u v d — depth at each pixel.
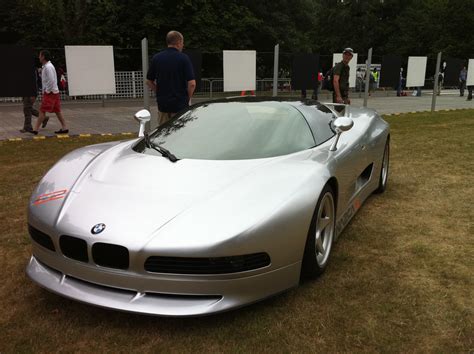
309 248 2.70
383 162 4.79
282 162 2.90
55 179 2.91
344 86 8.26
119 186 2.63
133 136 8.69
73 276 2.43
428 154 7.01
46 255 2.54
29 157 6.55
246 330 2.38
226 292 2.30
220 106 3.65
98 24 23.84
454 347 2.25
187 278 2.24
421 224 3.95
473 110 15.13
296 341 2.29
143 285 2.27
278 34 32.94
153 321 2.47
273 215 2.40
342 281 2.91
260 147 3.07
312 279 2.90
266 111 3.48
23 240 3.53
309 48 35.31
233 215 2.34
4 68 8.45
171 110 5.59
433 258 3.26
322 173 2.84
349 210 3.62
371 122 4.41
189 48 25.64
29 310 2.58
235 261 2.27
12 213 4.13
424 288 2.82
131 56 23.45
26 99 8.78
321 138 3.44
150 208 2.40
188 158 2.99
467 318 2.49
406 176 5.62
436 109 15.62
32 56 8.66
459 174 5.70
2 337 2.32
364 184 4.11
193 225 2.28
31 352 2.21
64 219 2.44
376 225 3.93
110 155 3.22
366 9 48.72
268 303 2.63
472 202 4.56
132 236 2.24
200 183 2.60
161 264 2.23
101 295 2.34
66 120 11.40
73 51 11.55
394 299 2.69
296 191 2.58
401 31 47.00
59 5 20.89
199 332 2.37
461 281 2.91
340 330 2.38
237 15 28.42
